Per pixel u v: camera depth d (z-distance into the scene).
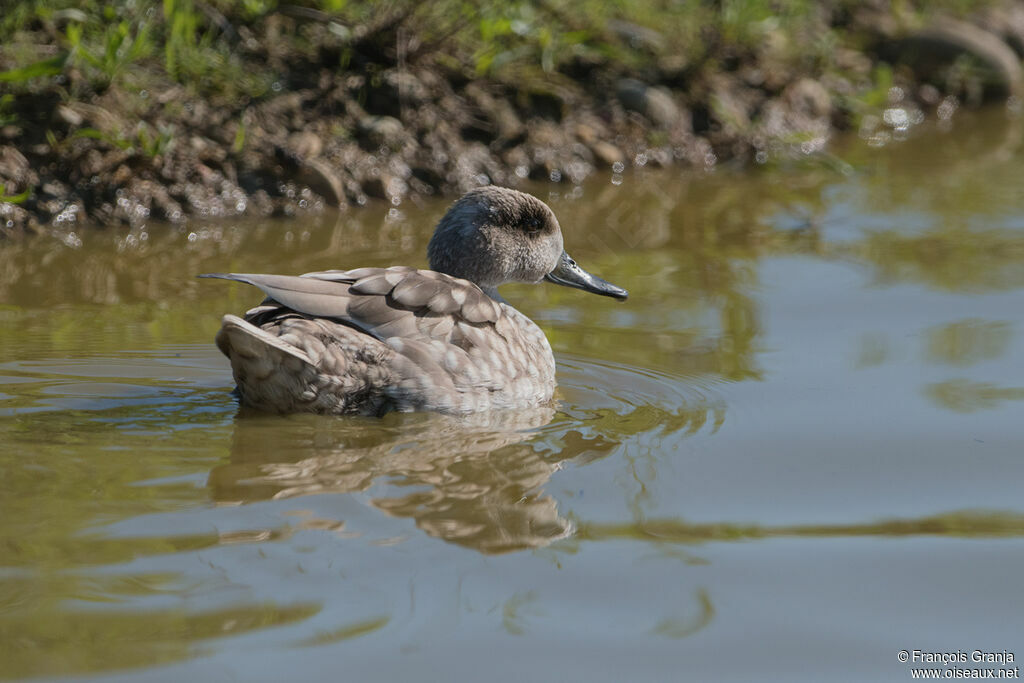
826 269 14.53
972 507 8.91
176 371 11.12
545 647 6.96
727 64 20.50
